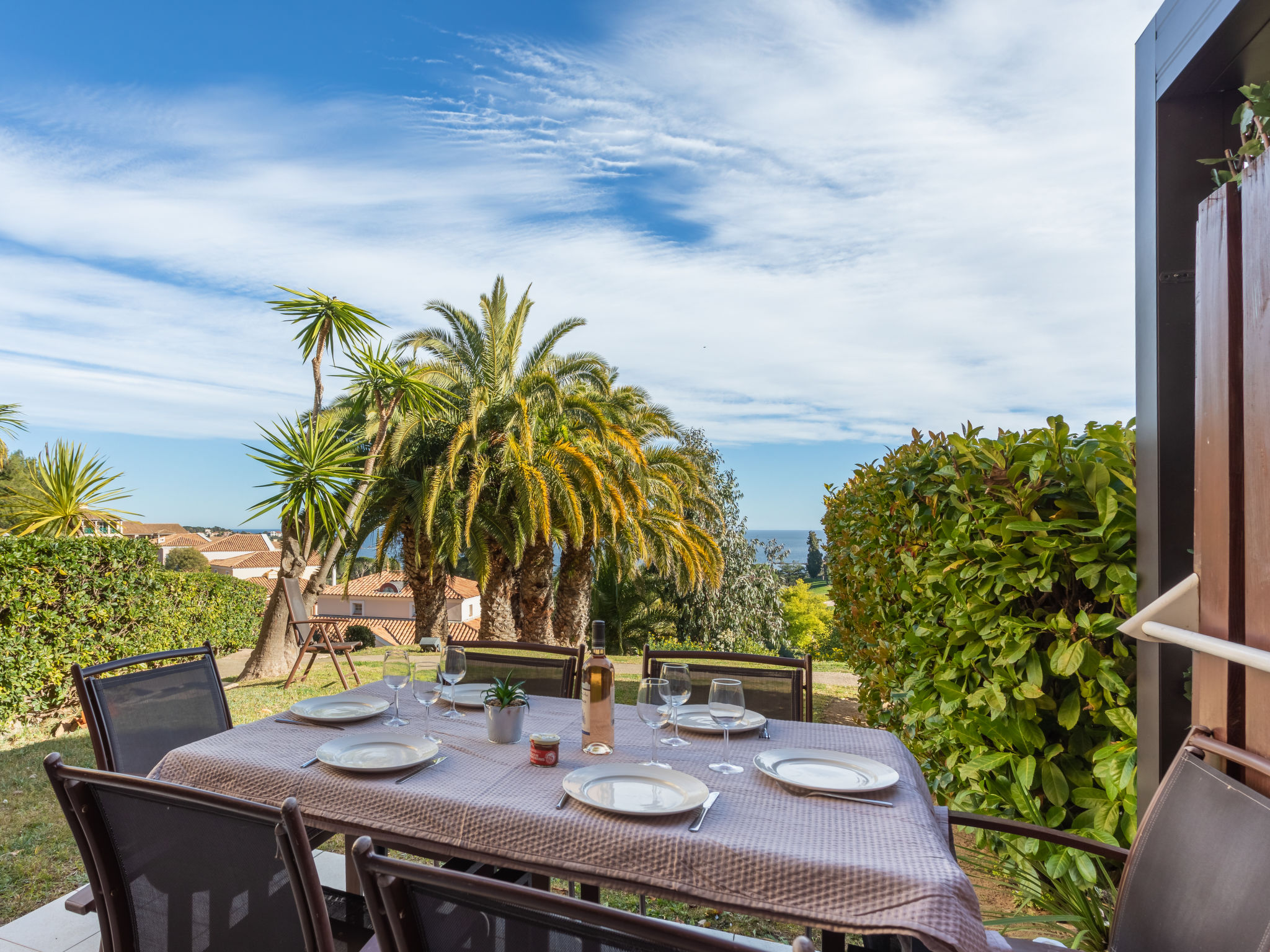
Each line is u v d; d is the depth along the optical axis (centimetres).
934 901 129
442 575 1190
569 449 1058
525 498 1032
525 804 167
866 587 471
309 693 773
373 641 1720
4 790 430
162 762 202
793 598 2641
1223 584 164
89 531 978
